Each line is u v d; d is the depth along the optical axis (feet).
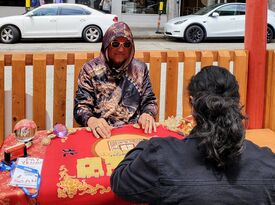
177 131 9.36
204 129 5.10
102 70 10.63
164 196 5.12
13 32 47.47
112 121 10.68
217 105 5.05
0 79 12.33
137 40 55.01
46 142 8.53
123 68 10.61
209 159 5.16
